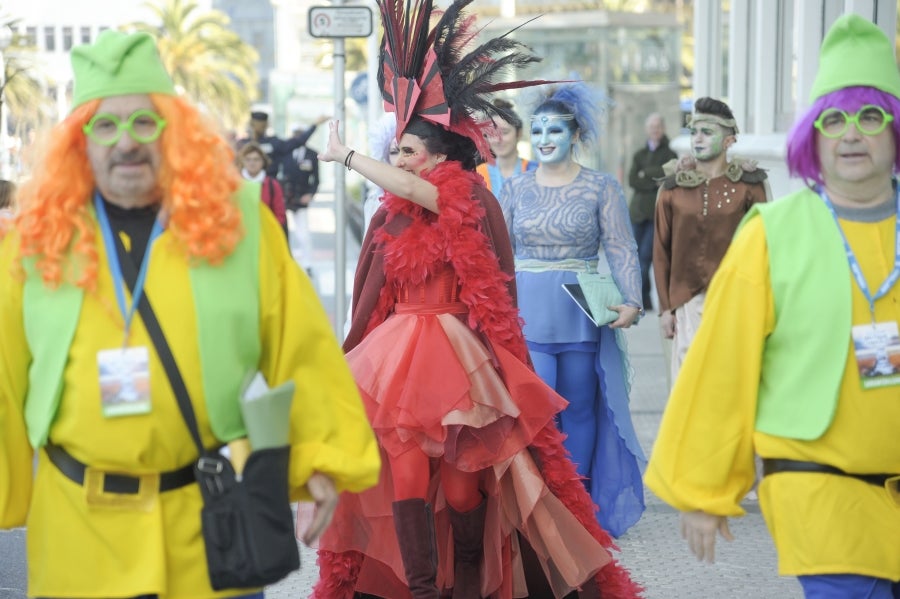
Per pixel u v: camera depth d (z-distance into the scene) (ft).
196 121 14.30
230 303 14.14
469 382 21.02
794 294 15.55
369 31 47.11
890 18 41.11
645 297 72.54
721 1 66.39
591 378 29.14
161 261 14.14
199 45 320.29
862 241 15.70
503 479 21.80
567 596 22.94
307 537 14.90
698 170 32.04
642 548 28.45
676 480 15.96
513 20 98.37
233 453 14.10
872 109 15.70
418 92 22.22
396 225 22.15
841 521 15.24
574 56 97.91
